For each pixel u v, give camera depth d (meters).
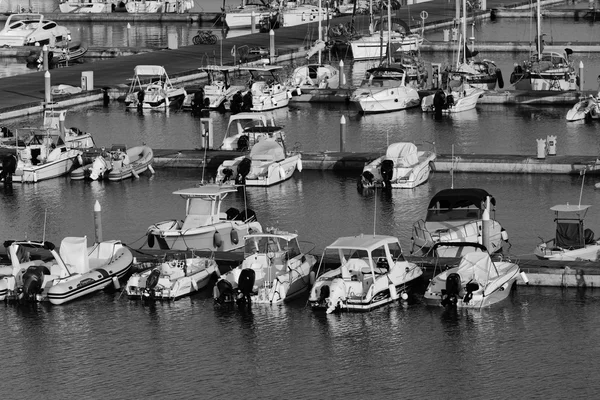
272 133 82.88
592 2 173.50
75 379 47.81
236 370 48.06
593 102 95.12
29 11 176.50
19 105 99.31
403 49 132.12
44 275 55.91
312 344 50.09
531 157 77.69
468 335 50.31
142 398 46.00
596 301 53.09
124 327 52.47
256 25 162.25
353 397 45.47
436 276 53.97
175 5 182.50
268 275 55.09
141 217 69.31
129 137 92.06
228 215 64.62
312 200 72.12
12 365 49.22
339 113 101.62
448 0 181.12
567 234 57.19
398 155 75.44
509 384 46.09
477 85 106.31
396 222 66.56
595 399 44.78
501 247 60.34
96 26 173.25
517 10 167.25
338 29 139.50
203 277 56.06
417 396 45.41
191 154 82.19
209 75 109.69
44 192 76.19
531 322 51.28
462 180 75.94
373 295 52.72
